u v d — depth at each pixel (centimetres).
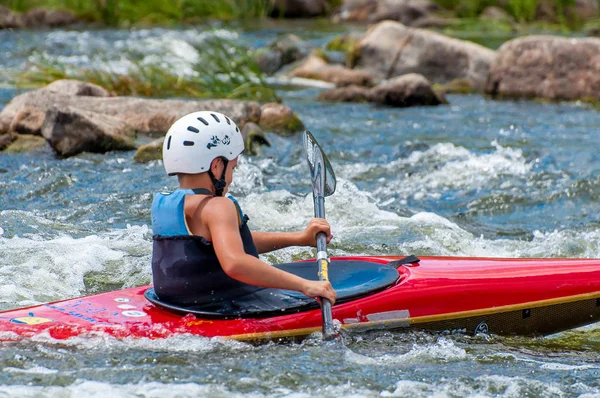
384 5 7125
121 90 3944
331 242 1986
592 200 2419
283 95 4325
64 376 1120
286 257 1880
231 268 1193
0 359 1156
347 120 3631
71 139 2792
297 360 1212
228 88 4088
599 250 2019
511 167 2780
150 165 2694
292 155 2917
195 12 7062
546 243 2055
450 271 1441
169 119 3017
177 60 4959
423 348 1312
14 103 3016
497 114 3834
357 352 1274
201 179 1262
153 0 6900
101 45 5553
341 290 1348
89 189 2417
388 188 2566
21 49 5331
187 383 1119
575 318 1463
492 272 1449
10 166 2634
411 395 1119
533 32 6269
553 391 1156
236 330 1249
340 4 7694
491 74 4456
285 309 1284
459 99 4331
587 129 3441
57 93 3048
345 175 2692
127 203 2295
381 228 2122
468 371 1219
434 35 4847
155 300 1307
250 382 1131
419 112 3884
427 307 1370
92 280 1698
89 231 2036
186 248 1242
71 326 1247
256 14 7356
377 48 4919
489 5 6944
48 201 2295
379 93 4094
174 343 1220
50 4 6925
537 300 1428
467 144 3173
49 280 1662
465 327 1402
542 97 4300
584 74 4219
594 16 6631
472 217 2309
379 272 1414
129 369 1148
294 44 5441
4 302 1511
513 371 1233
